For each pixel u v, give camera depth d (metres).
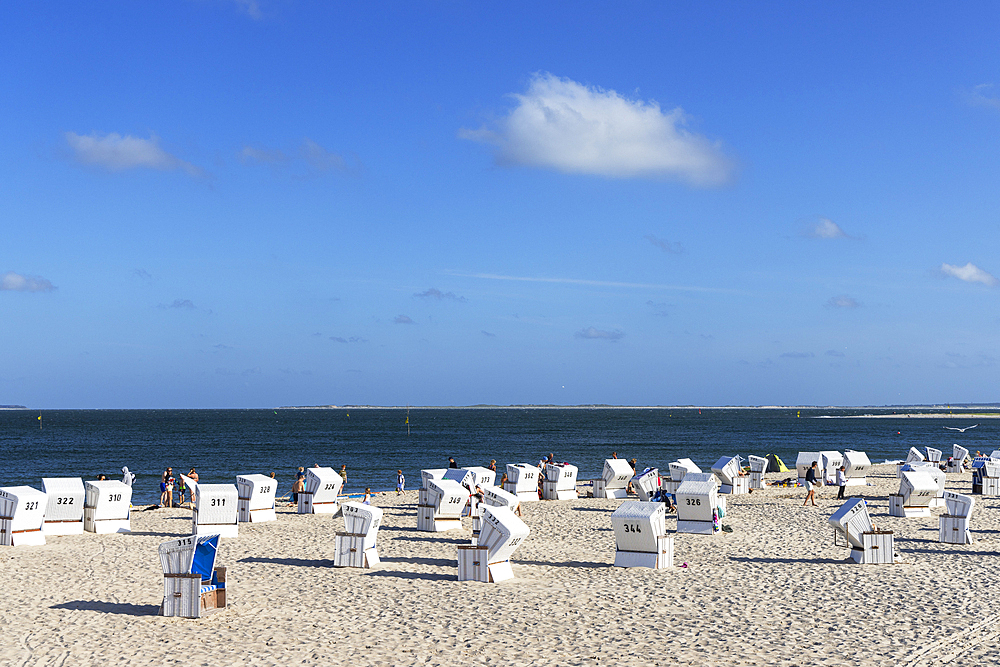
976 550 25.72
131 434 140.38
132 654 15.10
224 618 17.66
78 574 22.09
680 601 19.16
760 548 26.19
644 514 23.11
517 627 16.95
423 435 137.62
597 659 14.84
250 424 196.62
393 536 29.06
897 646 15.50
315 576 22.02
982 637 16.08
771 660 14.73
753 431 154.25
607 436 134.25
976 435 138.38
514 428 171.38
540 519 33.94
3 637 16.12
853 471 47.84
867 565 23.27
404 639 16.08
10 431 154.00
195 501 29.34
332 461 80.75
